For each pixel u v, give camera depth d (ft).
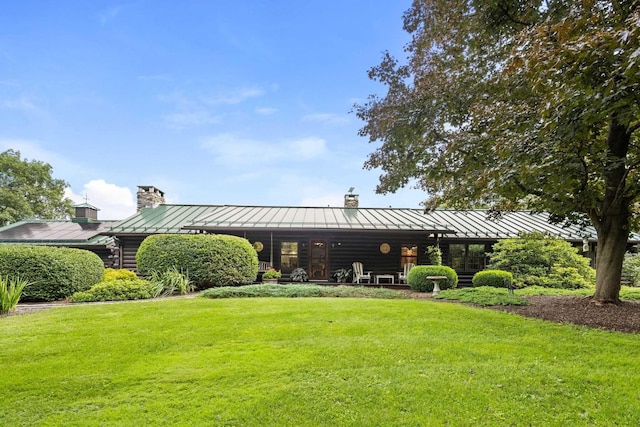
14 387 11.61
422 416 9.86
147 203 60.23
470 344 15.51
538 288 34.14
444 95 23.68
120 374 12.57
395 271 49.19
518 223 53.31
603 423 9.47
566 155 16.71
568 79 13.07
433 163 26.04
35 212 97.81
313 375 12.39
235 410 10.18
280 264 48.73
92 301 27.73
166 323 19.35
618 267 22.49
